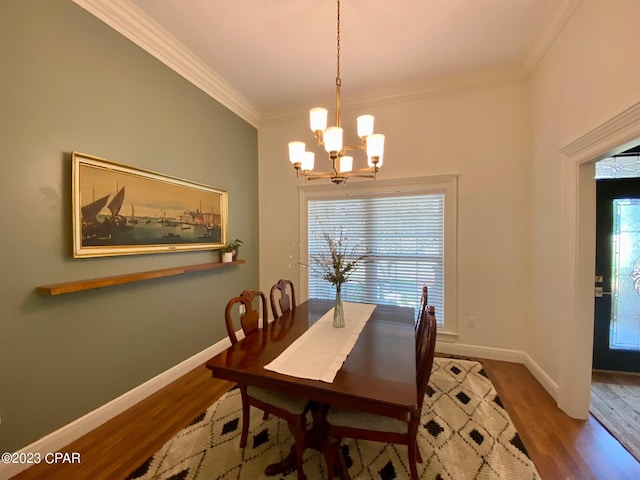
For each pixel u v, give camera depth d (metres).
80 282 1.82
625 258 2.63
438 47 2.59
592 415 2.09
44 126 1.73
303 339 1.83
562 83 2.20
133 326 2.29
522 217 2.93
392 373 1.40
